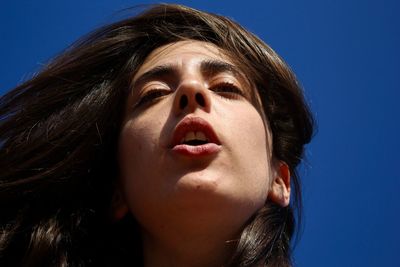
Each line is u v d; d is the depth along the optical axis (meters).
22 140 1.48
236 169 1.34
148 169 1.35
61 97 1.49
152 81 1.41
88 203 1.45
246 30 1.51
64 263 1.41
